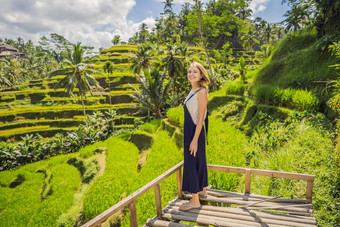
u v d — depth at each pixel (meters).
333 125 7.37
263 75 15.37
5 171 26.56
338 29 12.59
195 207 2.78
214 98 15.94
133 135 20.59
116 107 49.94
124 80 60.56
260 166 6.53
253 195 3.06
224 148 8.67
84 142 30.94
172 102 34.22
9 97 56.88
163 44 88.69
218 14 46.75
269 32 75.38
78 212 13.12
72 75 33.31
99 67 67.88
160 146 14.53
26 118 50.47
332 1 12.64
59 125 47.81
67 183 17.30
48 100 55.53
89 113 49.56
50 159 28.48
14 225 15.11
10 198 19.39
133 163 16.09
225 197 3.10
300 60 13.60
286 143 7.41
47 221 13.05
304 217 2.51
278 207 2.70
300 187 4.74
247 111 12.09
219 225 2.44
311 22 15.05
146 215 7.24
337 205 4.11
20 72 84.75
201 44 47.12
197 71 2.54
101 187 12.79
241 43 84.38
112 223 9.80
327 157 5.42
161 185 8.74
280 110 10.09
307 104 9.19
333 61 11.06
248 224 2.43
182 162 3.26
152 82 30.56
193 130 2.60
